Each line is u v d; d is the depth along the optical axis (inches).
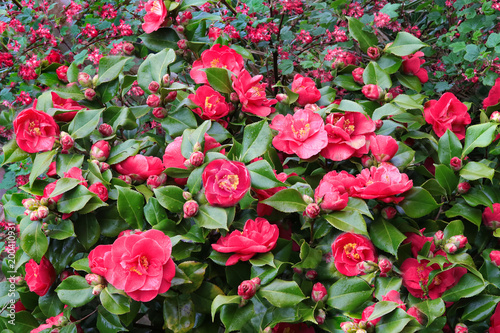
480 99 81.9
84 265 50.0
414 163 62.7
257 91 62.2
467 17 77.7
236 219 55.6
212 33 76.4
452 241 48.8
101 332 52.1
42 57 90.0
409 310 46.6
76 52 91.7
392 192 49.1
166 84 60.8
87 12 95.9
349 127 58.3
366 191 49.3
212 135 61.3
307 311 48.1
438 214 58.5
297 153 56.1
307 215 49.7
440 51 91.4
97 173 53.8
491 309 49.1
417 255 50.1
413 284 50.2
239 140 65.7
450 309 51.4
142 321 75.4
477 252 58.2
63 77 73.8
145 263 44.6
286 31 85.5
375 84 66.7
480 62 73.7
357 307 48.3
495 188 60.5
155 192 50.9
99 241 59.1
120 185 55.6
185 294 51.5
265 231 49.8
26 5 94.8
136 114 65.4
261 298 49.4
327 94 68.9
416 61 70.8
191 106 63.1
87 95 63.0
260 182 49.7
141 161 57.3
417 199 52.7
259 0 78.4
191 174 51.6
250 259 48.7
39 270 54.5
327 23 88.3
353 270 49.8
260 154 52.2
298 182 54.3
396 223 53.6
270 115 66.1
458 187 55.9
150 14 70.5
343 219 49.1
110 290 46.1
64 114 61.1
